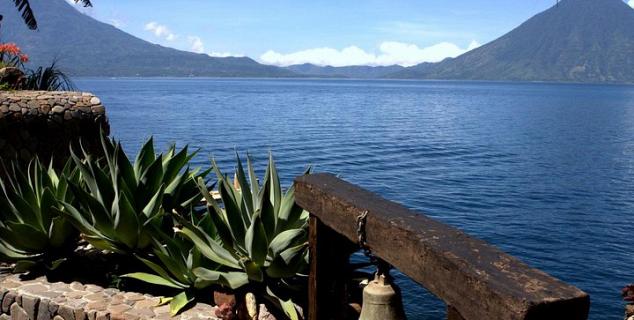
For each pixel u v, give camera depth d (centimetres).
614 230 2239
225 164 2997
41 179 677
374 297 318
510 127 6556
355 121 6456
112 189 622
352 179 2961
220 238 559
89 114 912
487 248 250
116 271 629
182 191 685
